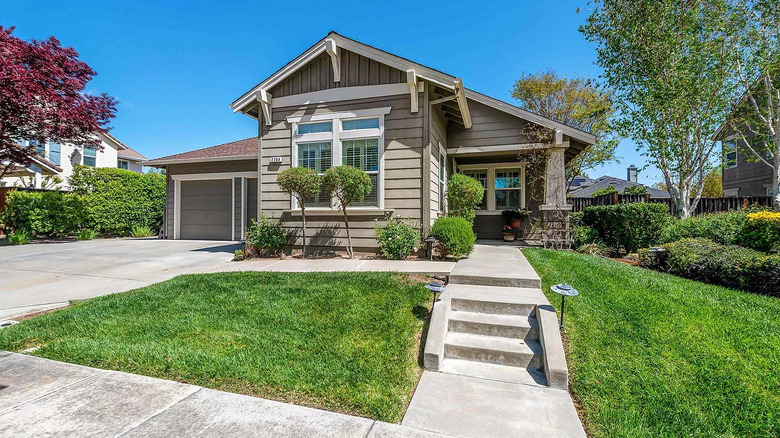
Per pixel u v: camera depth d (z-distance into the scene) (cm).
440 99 726
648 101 1020
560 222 831
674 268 595
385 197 739
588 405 240
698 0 934
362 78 755
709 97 976
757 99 1072
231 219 1277
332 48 741
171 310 416
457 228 657
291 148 796
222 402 236
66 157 1880
